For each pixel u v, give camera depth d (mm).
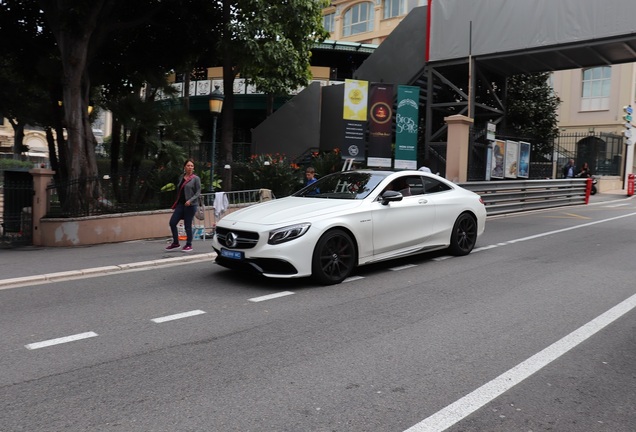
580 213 16906
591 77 33375
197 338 5090
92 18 12680
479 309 6062
